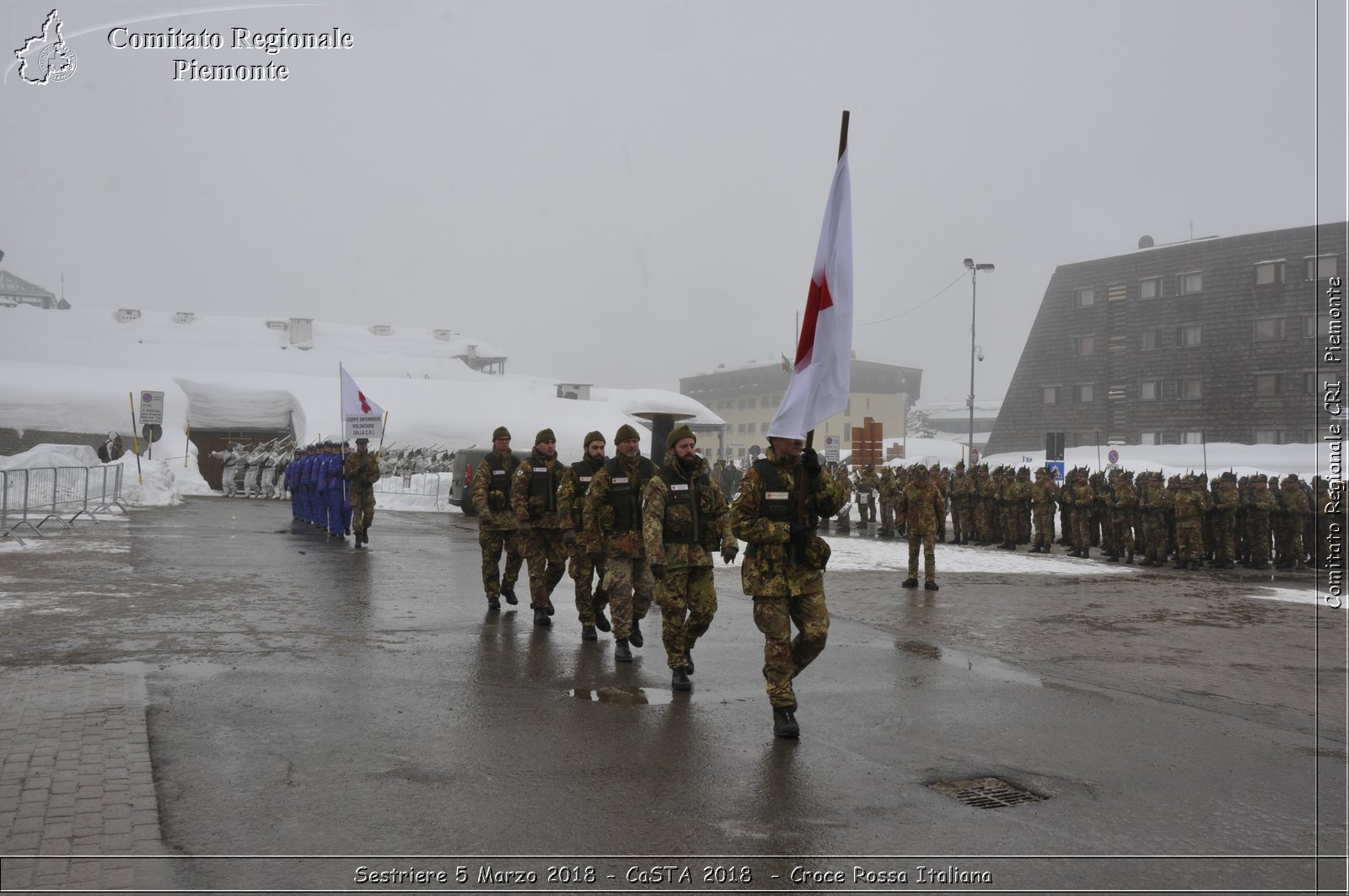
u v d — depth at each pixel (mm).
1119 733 6355
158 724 5617
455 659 7871
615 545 8117
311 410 48094
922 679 7777
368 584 12203
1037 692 7473
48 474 20062
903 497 14102
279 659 7496
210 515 23812
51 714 5742
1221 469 46594
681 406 65812
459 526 24203
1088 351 66312
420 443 52000
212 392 47594
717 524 7363
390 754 5258
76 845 3918
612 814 4523
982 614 11641
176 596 10508
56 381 47250
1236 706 7340
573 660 8047
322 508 19844
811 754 5609
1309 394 55844
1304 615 12445
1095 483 22375
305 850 3973
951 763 5570
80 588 10789
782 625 6004
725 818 4531
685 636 7184
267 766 4973
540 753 5414
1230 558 19562
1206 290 60469
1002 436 70625
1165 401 62000
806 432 6121
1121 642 10047
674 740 5762
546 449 9883
